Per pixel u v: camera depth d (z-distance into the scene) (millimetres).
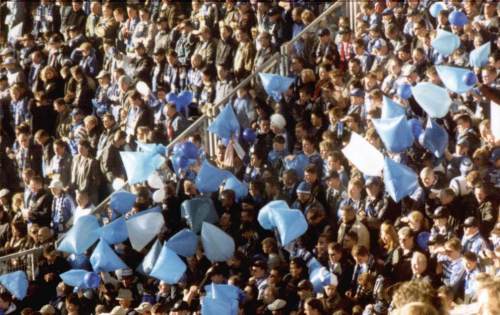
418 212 26531
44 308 29859
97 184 35531
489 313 12445
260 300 27797
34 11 45156
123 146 35500
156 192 31734
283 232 28141
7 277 30906
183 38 38250
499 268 24531
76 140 37312
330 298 26594
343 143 30859
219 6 39312
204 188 30625
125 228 30562
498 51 31375
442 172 28234
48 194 34875
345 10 35906
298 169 31047
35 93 39688
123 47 41250
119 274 30531
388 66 32031
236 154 32469
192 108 36094
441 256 25500
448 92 30203
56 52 40906
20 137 38250
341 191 29719
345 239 27766
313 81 32844
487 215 26766
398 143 28328
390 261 26594
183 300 28547
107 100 38469
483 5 32938
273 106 33750
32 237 34062
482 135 28047
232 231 30328
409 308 12094
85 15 42906
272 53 35812
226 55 36844
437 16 33125
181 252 29547
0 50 45906
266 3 36688
